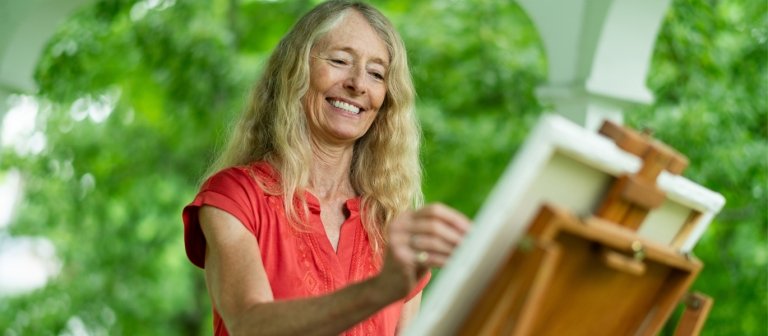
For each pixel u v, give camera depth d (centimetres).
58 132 1086
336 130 288
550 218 174
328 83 288
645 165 188
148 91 1088
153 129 1139
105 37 926
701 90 808
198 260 271
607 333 207
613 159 183
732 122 810
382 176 305
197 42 1007
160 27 999
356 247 289
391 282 190
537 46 985
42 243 1204
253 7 1083
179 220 1183
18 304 1194
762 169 823
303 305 209
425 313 175
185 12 1011
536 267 172
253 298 237
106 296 1216
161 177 1180
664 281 211
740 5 854
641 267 192
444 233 185
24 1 563
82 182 1150
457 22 988
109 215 1189
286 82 290
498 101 1014
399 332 299
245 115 304
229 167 278
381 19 300
